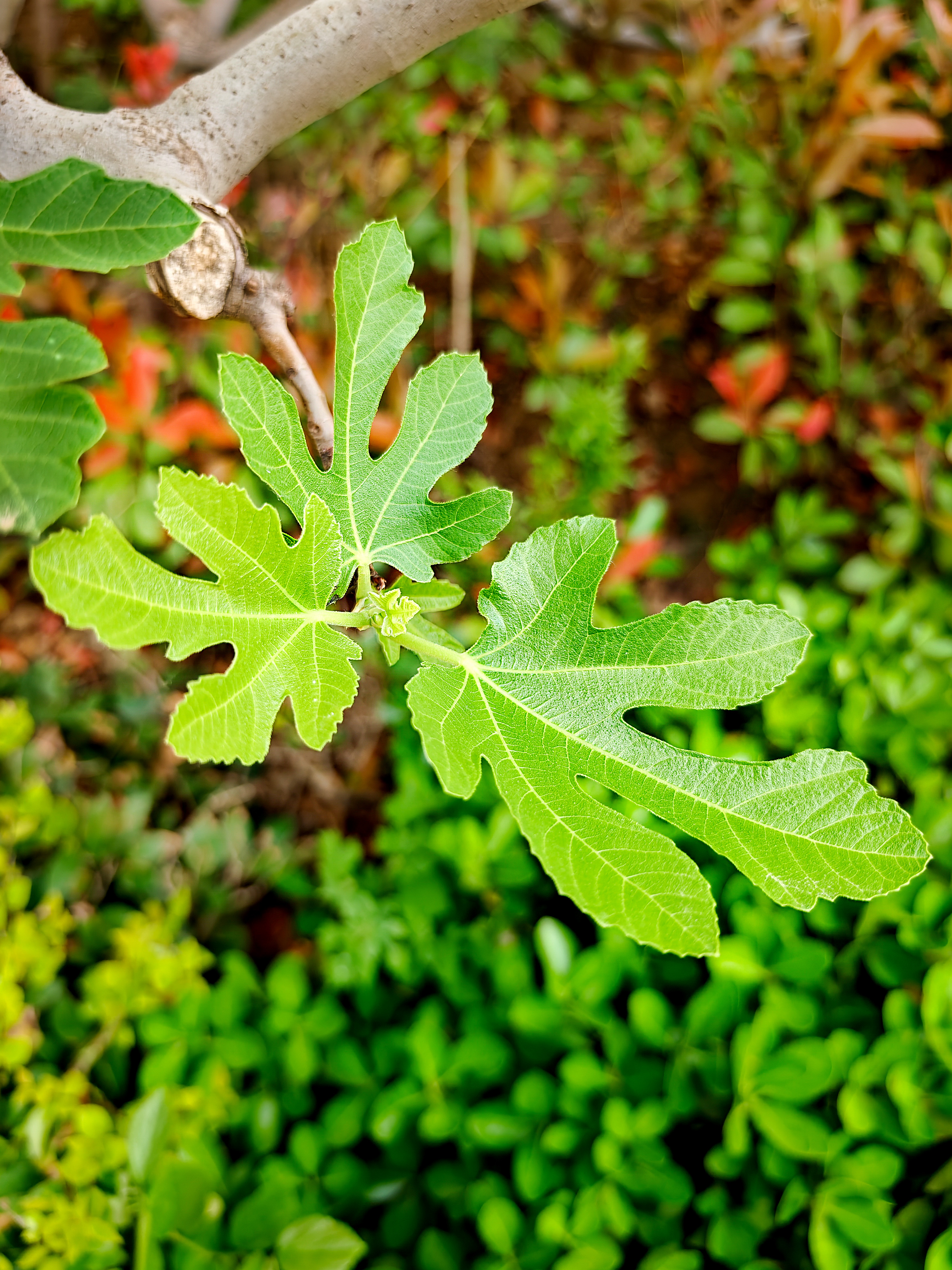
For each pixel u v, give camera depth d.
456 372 0.31
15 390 0.23
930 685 0.77
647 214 1.26
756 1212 0.65
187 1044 0.74
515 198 1.17
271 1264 0.59
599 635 0.30
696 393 1.41
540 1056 0.71
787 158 1.15
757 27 1.09
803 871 0.27
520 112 1.35
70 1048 0.85
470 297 1.31
